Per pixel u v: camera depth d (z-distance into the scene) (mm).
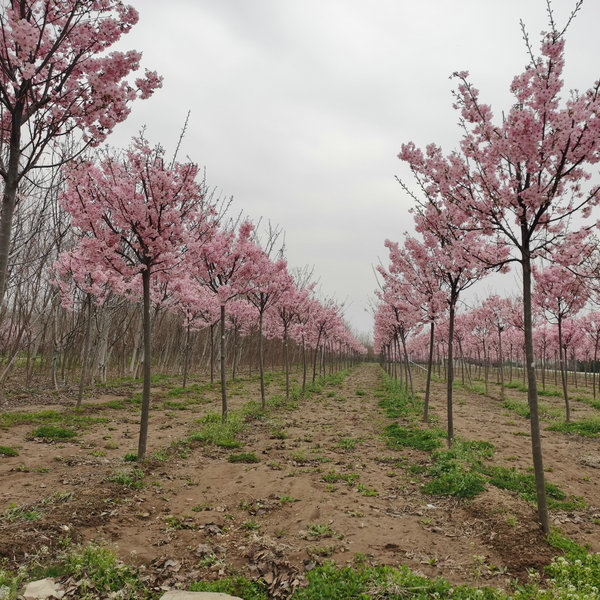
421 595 3623
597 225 5496
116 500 5785
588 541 5078
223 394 11391
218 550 4664
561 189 5695
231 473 7508
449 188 6617
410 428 11227
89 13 4848
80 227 7691
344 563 4395
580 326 20328
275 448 9312
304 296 18250
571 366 43594
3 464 7176
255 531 5176
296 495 6379
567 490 7035
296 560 4445
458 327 27297
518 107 5770
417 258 10781
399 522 5527
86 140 5012
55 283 13938
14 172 4402
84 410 12141
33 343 15953
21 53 4184
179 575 4164
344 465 8141
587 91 5223
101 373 18969
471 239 8047
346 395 20031
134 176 7727
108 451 8352
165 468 7492
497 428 12070
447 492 6512
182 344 27219
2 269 4277
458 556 4633
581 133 4988
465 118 6461
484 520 5457
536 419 5348
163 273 8531
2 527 4590
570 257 5672
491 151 5660
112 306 17172
